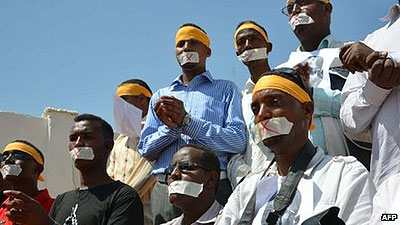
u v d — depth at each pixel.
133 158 6.18
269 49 5.81
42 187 9.20
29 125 9.45
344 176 3.32
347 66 3.96
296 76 3.67
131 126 5.65
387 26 4.39
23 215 4.61
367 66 3.87
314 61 5.14
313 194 3.29
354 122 4.12
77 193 5.18
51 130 9.55
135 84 6.68
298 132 3.53
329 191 3.28
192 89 5.67
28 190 5.89
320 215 2.96
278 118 3.51
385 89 3.89
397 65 3.79
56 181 9.41
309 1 5.52
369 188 3.28
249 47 5.65
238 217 3.66
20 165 5.88
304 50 5.64
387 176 3.85
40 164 6.04
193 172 4.54
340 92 4.80
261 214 3.43
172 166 4.63
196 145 4.72
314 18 5.48
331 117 4.75
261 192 3.54
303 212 3.24
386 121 3.92
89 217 4.91
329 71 5.05
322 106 4.77
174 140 5.38
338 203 3.23
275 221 3.28
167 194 5.28
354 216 3.19
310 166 3.43
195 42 5.76
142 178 6.03
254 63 5.65
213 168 4.61
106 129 5.39
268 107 3.57
